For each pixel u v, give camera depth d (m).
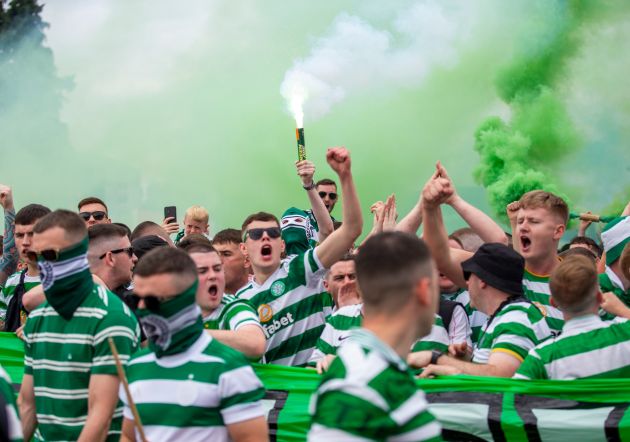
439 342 4.53
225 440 3.13
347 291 4.81
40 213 5.46
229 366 3.12
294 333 4.95
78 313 3.74
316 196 6.37
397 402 2.31
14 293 5.66
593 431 3.75
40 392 3.81
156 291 3.08
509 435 3.85
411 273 2.48
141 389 3.15
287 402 4.21
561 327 4.51
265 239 4.99
